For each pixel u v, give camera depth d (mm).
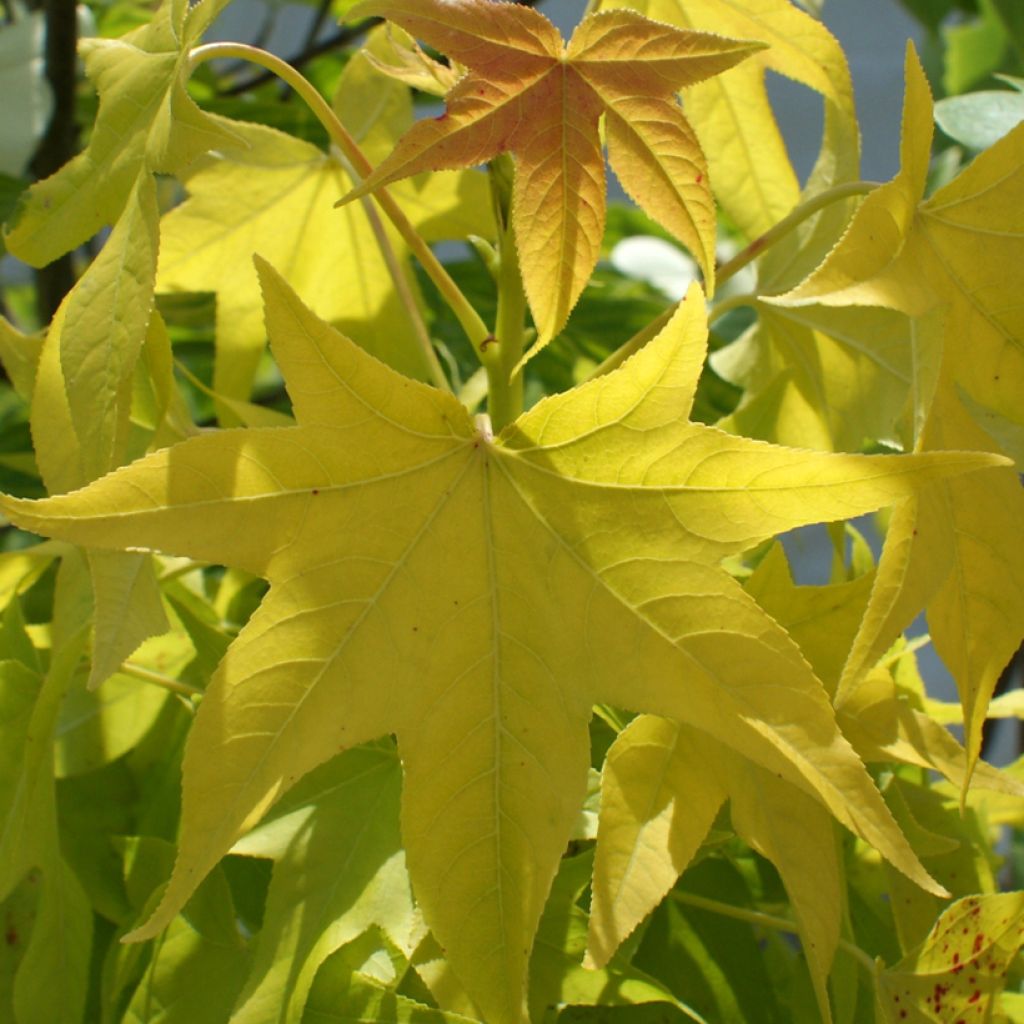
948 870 380
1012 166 327
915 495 312
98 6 643
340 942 330
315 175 417
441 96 379
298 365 297
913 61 312
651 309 524
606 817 323
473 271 536
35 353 390
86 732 394
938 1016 344
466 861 307
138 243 322
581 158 317
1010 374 336
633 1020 354
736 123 416
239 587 424
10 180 527
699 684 304
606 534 309
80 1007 364
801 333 410
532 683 310
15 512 283
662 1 396
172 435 391
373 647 306
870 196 311
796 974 366
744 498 300
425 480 312
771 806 329
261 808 295
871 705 348
